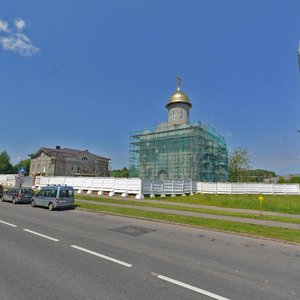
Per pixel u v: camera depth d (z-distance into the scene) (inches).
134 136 2228.1
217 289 205.3
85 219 556.7
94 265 253.8
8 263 254.8
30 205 839.7
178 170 1952.5
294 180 2215.8
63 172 2573.8
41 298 181.6
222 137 2305.6
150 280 218.8
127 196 1104.2
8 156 3850.9
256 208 834.2
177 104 2235.5
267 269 258.5
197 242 368.2
